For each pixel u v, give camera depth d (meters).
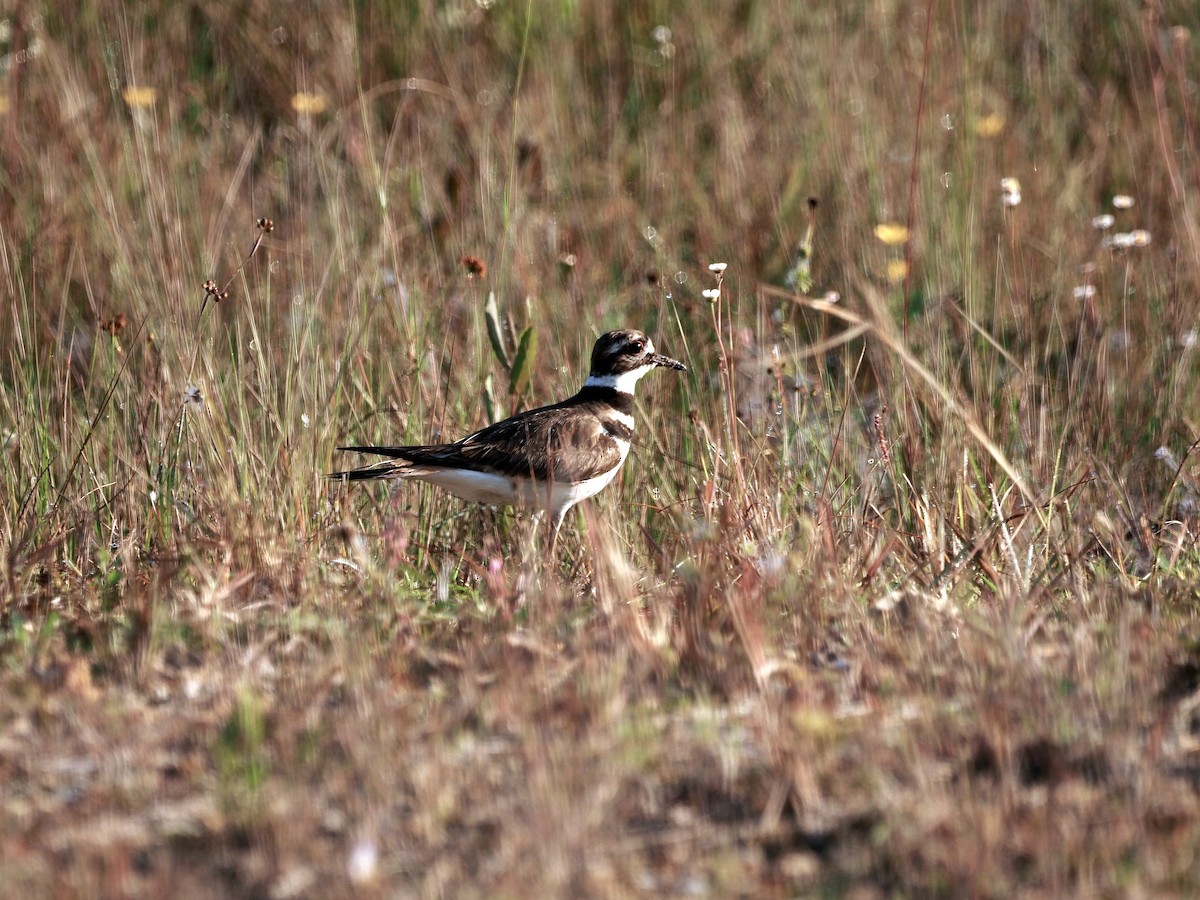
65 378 12.56
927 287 15.06
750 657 8.40
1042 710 7.79
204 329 12.94
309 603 9.72
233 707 7.91
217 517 10.95
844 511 11.41
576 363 13.65
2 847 6.52
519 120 17.92
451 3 18.97
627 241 16.72
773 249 16.75
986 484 12.12
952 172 17.12
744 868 6.57
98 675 8.63
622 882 6.42
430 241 14.84
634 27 19.44
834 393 13.41
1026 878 6.40
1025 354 13.92
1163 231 17.03
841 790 7.04
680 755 7.45
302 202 15.49
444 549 11.54
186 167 16.72
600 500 12.24
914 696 8.15
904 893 6.37
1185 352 13.79
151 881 6.32
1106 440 13.05
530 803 6.82
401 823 6.79
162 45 18.17
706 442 12.12
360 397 12.77
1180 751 7.47
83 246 15.36
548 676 8.39
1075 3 20.25
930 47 18.98
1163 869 6.38
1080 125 19.23
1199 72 19.28
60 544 10.66
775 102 18.78
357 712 7.80
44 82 17.42
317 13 19.02
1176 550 10.79
